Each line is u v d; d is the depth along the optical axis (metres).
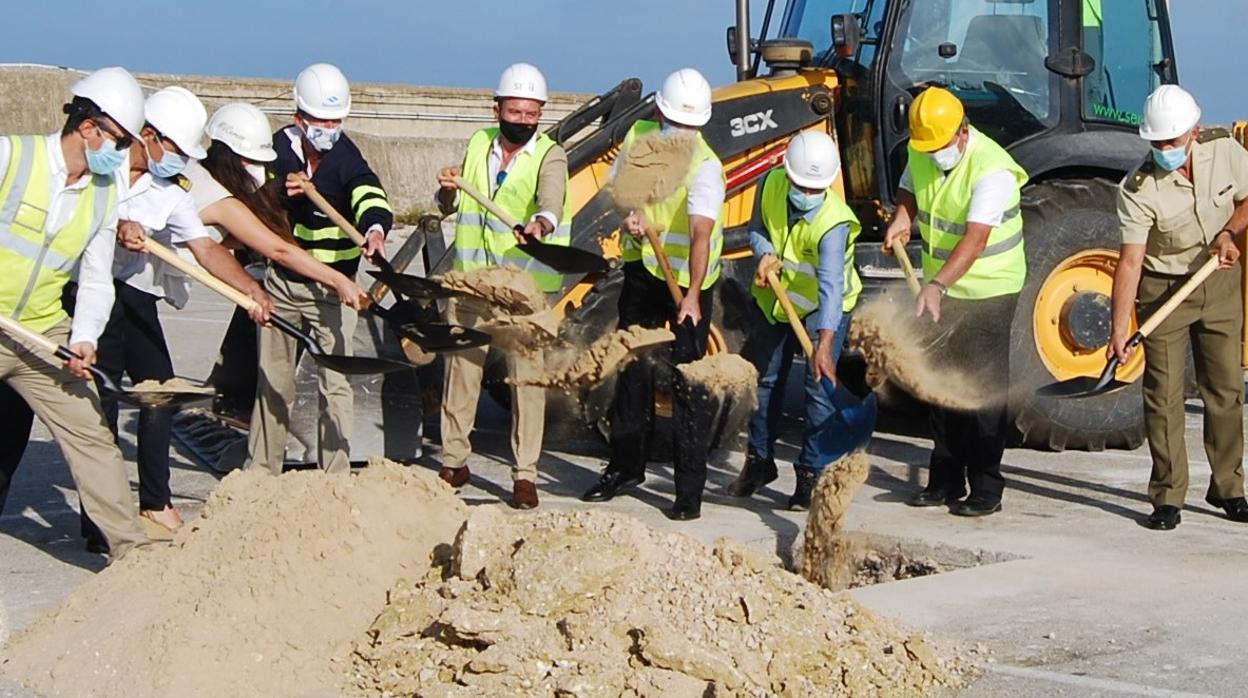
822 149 6.87
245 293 6.14
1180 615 5.53
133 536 5.79
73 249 5.51
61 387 5.62
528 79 7.18
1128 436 8.88
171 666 4.66
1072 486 7.94
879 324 6.98
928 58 8.81
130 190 5.91
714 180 7.05
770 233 7.23
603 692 4.45
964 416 7.15
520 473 7.34
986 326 7.10
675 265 7.19
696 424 7.10
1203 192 6.84
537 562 4.88
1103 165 8.95
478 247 7.38
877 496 7.68
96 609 5.04
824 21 9.40
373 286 8.15
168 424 6.57
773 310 7.32
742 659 4.62
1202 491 7.86
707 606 4.85
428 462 8.42
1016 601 5.70
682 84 7.04
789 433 9.55
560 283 7.46
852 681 4.68
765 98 8.70
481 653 4.66
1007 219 7.09
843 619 4.98
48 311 5.62
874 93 8.71
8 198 5.38
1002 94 8.94
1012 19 8.95
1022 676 4.87
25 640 5.02
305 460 7.87
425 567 5.32
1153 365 6.99
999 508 7.30
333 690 4.73
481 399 10.29
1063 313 8.75
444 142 24.17
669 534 5.25
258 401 7.21
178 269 6.35
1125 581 5.98
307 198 7.07
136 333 6.48
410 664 4.77
